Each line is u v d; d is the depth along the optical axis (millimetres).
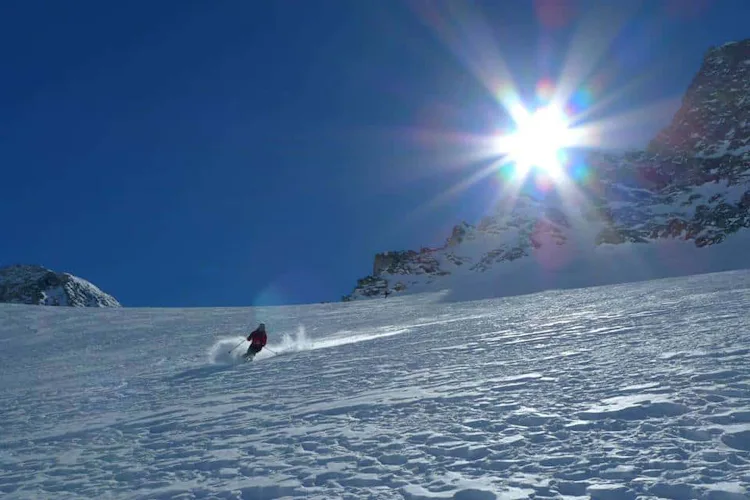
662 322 12812
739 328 10031
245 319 41750
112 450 6938
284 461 5418
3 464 6848
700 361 7426
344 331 28641
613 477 3977
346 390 9180
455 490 4098
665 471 3961
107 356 24688
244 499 4484
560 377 7703
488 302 44250
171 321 41406
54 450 7363
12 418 10820
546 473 4219
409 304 53125
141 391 12867
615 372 7508
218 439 6766
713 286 25969
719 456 4102
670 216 114375
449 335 17656
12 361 25938
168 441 7035
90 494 5148
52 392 14594
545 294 46406
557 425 5379
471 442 5227
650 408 5445
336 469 4945
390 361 12469
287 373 12820
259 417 7820
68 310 49438
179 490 4902
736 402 5305
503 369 9164
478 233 137750
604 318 16453
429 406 6977
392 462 4961
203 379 13805
